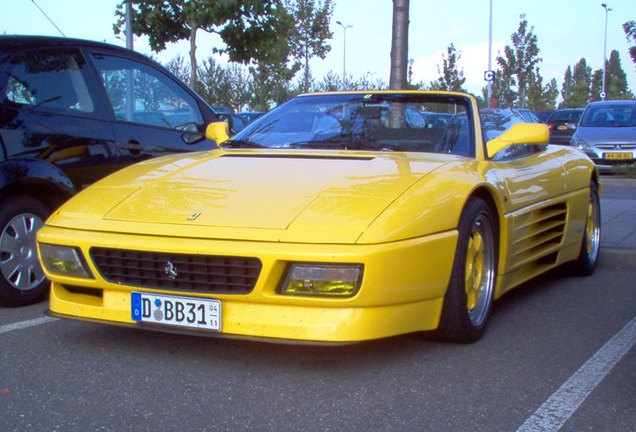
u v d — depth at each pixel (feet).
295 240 9.30
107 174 15.47
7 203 13.52
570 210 15.79
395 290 9.53
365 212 9.70
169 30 43.83
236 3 41.11
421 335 11.79
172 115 17.81
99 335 11.80
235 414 8.63
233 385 9.57
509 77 159.84
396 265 9.43
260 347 11.16
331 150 12.69
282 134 13.91
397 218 9.68
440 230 10.23
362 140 13.28
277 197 10.27
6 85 13.84
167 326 9.96
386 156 12.12
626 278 17.24
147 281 10.03
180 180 11.37
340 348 11.14
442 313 10.94
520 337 12.01
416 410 8.79
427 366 10.41
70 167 14.64
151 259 9.84
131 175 12.03
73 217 10.84
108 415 8.57
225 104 92.84
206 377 9.86
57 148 14.39
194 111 18.61
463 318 11.03
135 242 9.86
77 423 8.34
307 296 9.30
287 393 9.30
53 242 10.55
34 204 13.94
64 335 11.81
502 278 12.65
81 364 10.37
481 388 9.55
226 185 10.92
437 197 10.41
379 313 9.53
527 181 13.62
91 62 15.84
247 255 9.29
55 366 10.28
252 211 9.96
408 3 23.61
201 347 11.16
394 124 13.71
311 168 11.37
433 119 13.76
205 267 9.57
